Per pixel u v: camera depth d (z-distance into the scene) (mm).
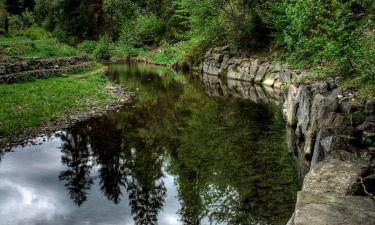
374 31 19141
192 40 51281
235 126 19844
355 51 15930
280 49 34031
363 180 7344
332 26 17750
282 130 18625
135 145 16891
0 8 53250
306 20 23391
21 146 15922
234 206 10781
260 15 37281
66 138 17406
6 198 11422
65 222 10102
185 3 45812
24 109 20188
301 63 25406
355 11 21812
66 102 23234
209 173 13445
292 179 12445
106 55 69438
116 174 13672
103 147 16531
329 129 11758
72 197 11727
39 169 13797
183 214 10727
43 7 83938
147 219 10336
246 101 27375
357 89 14820
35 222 10008
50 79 29578
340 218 6207
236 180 12570
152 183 12812
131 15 82000
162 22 74125
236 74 38281
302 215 6312
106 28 82375
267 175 12875
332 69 19375
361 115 12367
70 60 36875
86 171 13852
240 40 39406
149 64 60844
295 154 14945
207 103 26969
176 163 14617
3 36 39188
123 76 42625
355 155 9773
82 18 81875
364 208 6535
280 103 26234
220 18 41625
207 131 19062
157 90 32875
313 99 15094
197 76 42656
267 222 9750
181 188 12406
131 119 21797
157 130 19469
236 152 15453
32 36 42875
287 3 30125
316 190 7660
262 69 34875
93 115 22062
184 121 21500
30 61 29766
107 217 10523
